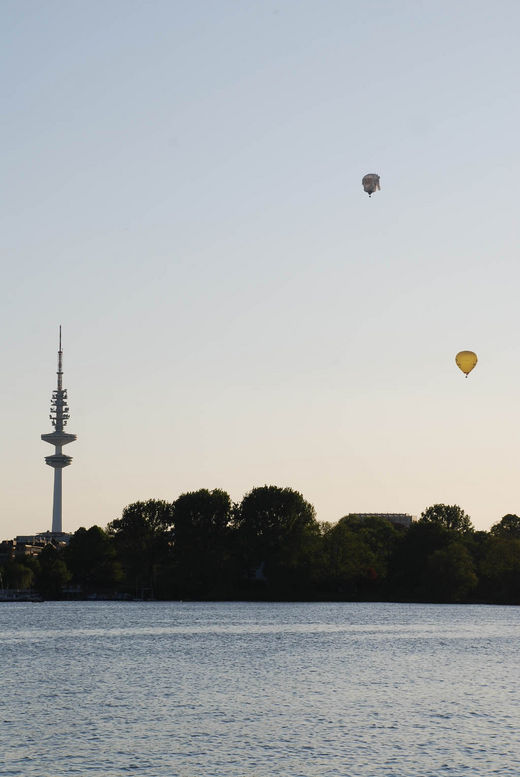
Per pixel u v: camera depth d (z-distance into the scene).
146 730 69.00
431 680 98.69
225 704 81.06
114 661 118.50
